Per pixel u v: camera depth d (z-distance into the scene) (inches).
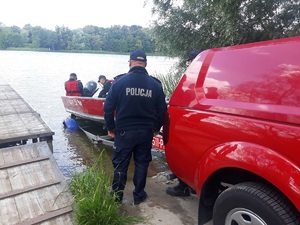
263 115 69.1
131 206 116.6
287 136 63.2
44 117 364.5
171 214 110.2
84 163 205.3
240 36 253.9
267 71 72.7
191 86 93.1
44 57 2274.9
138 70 109.3
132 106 107.7
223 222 78.2
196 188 90.5
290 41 71.4
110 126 115.0
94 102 275.1
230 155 74.2
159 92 111.4
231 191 74.8
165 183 139.8
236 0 224.4
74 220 101.7
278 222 65.1
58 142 257.8
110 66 1409.9
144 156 117.1
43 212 105.7
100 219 97.2
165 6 309.4
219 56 88.2
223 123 78.0
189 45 313.6
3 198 110.6
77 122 335.9
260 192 68.8
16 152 142.3
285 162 63.1
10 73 967.0
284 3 228.5
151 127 112.3
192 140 88.6
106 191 106.6
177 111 95.5
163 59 388.2
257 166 67.7
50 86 659.4
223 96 81.5
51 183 121.9
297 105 64.1
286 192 62.7
